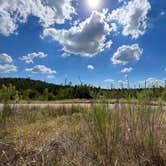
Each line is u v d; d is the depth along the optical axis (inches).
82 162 114.6
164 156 117.0
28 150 133.7
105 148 115.3
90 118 125.3
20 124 208.5
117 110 125.8
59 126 193.6
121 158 115.6
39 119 246.8
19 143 143.3
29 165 115.3
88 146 127.6
